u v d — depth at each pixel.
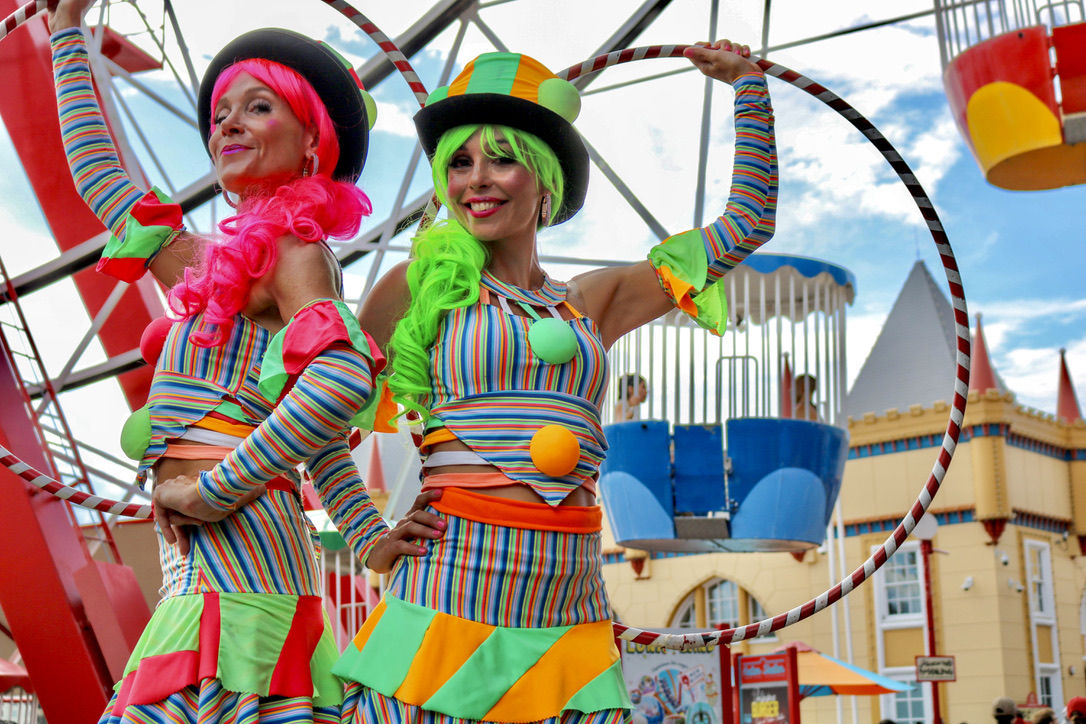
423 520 2.18
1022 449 19.28
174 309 2.31
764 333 10.53
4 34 2.78
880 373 24.31
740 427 10.23
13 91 7.61
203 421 2.22
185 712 2.06
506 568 2.12
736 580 20.34
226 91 2.42
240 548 2.17
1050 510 19.62
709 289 2.73
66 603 6.57
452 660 2.07
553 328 2.21
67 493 2.81
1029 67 6.67
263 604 2.16
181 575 2.17
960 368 2.90
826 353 10.91
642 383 10.62
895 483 19.31
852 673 11.81
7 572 6.56
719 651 7.68
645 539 10.32
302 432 2.00
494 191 2.33
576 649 2.15
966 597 18.41
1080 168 6.92
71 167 2.61
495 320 2.25
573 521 2.18
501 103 2.33
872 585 19.19
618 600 21.83
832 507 10.62
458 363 2.23
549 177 2.38
